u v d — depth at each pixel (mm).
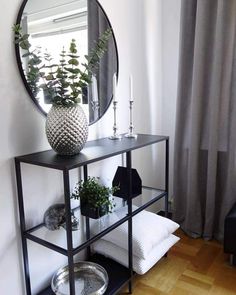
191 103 2162
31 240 1355
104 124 1830
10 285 1338
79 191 1521
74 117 1262
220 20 1929
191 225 2244
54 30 1404
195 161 2172
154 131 2428
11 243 1320
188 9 2076
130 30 1981
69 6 1475
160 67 2418
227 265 1856
